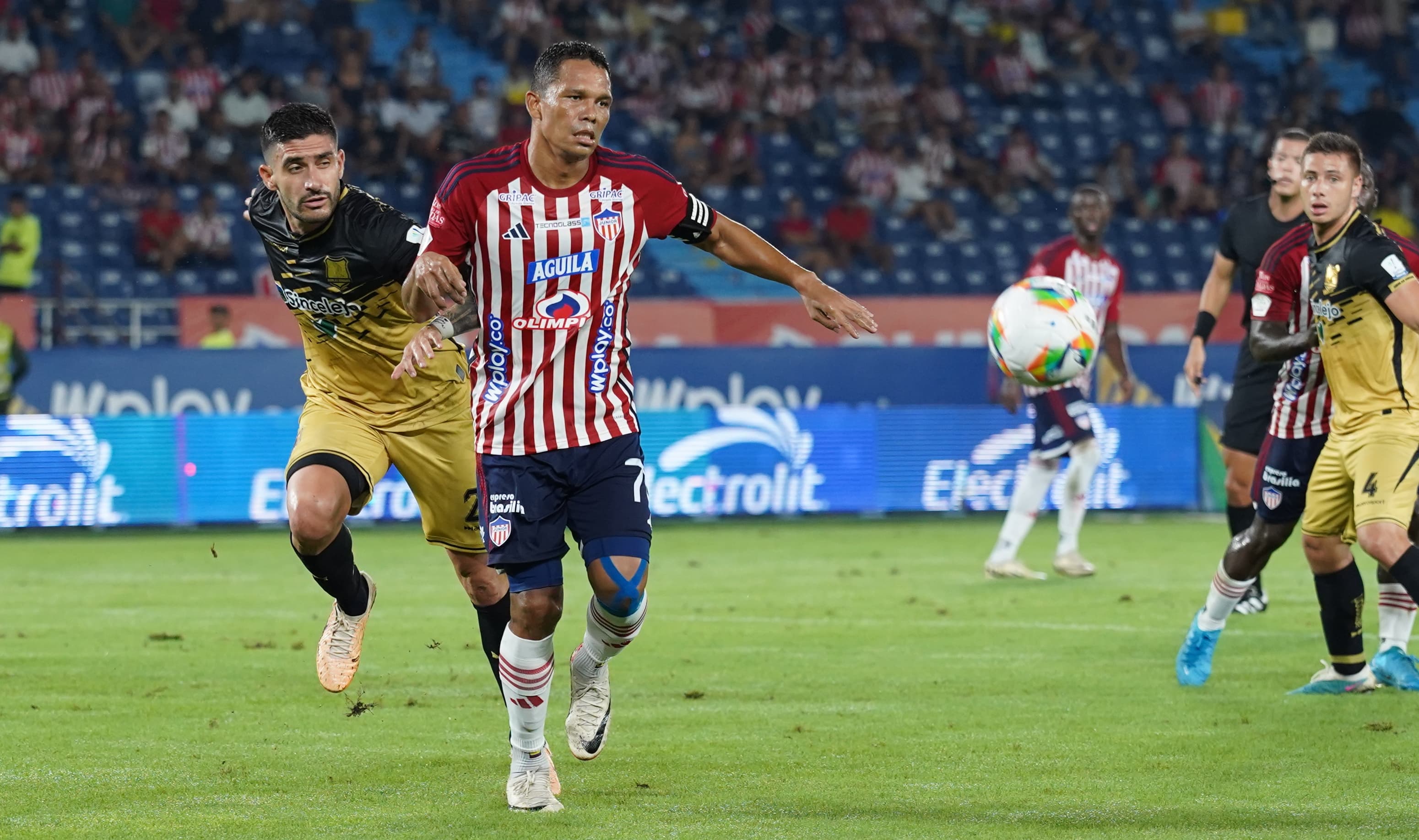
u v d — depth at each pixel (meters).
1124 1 97.88
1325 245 22.19
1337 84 97.94
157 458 54.88
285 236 19.50
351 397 20.47
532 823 16.28
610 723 22.05
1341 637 23.84
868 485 59.09
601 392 16.88
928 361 60.72
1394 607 24.72
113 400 55.34
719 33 91.62
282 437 56.00
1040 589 38.25
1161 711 22.77
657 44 89.12
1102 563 44.19
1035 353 27.17
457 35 89.81
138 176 76.12
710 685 25.14
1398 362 21.97
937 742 20.59
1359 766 19.06
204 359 56.16
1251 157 90.69
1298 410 23.41
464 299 16.05
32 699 23.92
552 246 16.38
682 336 63.25
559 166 16.34
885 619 33.00
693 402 58.56
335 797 17.58
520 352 16.66
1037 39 94.56
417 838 15.66
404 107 81.44
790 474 58.47
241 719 22.34
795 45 90.12
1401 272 21.47
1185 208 85.31
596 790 17.94
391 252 19.28
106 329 63.41
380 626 32.06
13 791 17.84
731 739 20.88
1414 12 99.31
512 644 16.91
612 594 16.67
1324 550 23.56
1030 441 60.50
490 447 16.89
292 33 85.56
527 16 87.88
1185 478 60.66
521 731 17.03
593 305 16.64
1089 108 92.62
